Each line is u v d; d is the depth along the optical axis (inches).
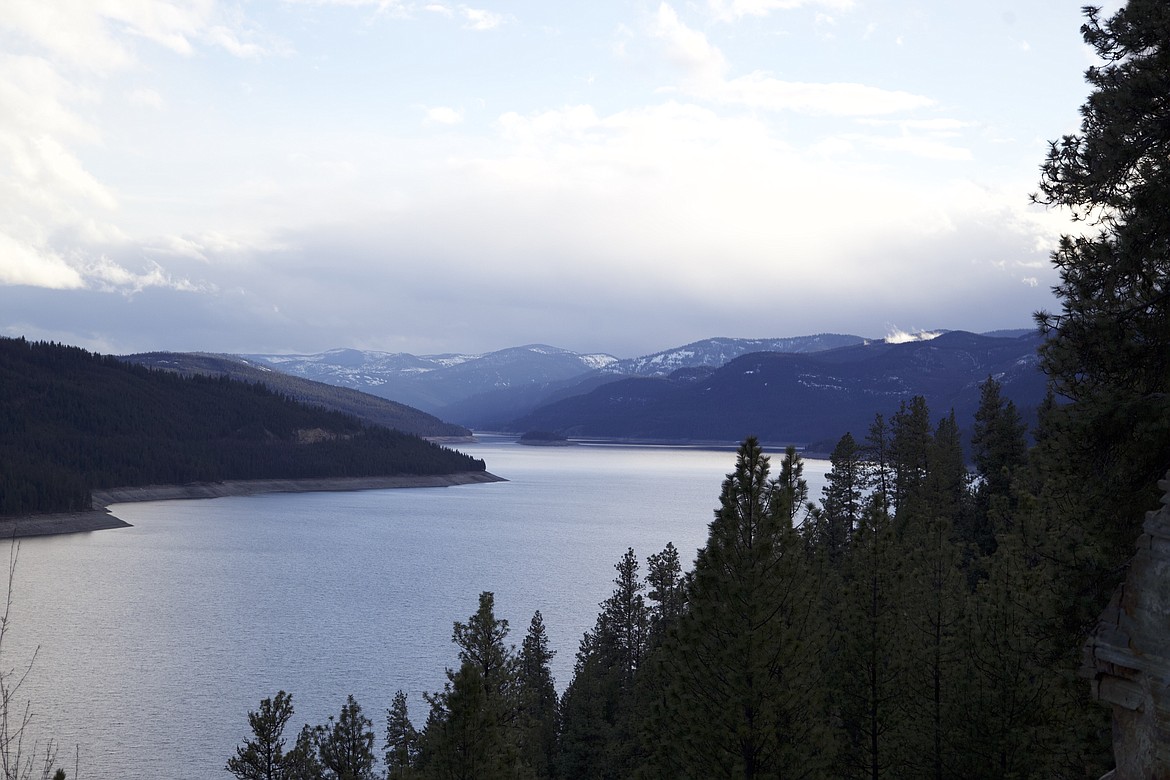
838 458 2847.0
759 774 1010.1
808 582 1090.7
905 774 1099.3
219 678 3826.3
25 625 4761.3
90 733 3097.9
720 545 1075.9
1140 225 729.6
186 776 2733.8
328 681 3811.5
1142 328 753.6
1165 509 449.4
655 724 1218.0
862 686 1148.5
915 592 1173.7
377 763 2696.9
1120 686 460.1
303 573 6678.2
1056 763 925.2
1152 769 435.5
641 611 2869.1
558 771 2082.9
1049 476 885.8
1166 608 437.4
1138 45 761.6
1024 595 1009.5
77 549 7657.5
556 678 3641.7
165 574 6505.9
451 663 4124.0
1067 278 798.5
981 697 1039.6
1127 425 727.1
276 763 1827.0
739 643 1018.7
